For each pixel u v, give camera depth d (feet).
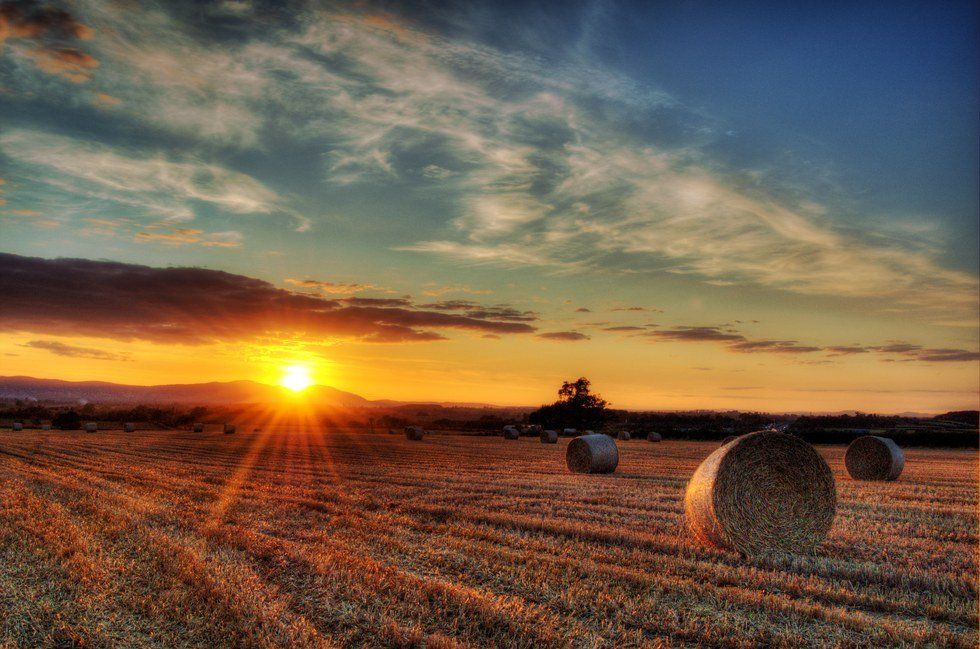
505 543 35.94
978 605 26.20
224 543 34.17
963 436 160.97
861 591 28.40
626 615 24.45
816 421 217.56
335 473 71.92
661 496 54.34
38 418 254.06
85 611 23.65
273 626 22.33
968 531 41.70
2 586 26.20
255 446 122.93
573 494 55.47
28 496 47.67
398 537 36.99
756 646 22.03
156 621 22.70
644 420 263.08
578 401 266.57
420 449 120.67
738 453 39.04
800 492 39.52
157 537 34.32
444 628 22.86
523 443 154.61
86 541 33.04
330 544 34.99
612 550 34.53
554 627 23.15
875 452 77.82
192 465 80.59
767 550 37.47
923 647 22.09
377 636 21.94
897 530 42.11
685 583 28.27
